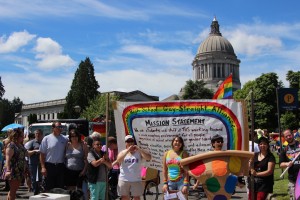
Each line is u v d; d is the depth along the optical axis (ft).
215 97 32.81
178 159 23.49
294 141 29.04
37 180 39.99
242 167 21.76
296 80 250.16
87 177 29.63
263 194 24.84
